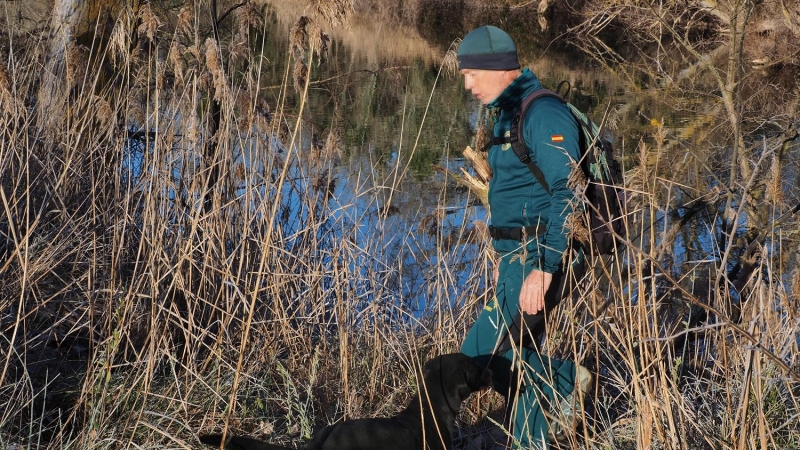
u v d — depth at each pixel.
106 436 3.48
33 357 3.83
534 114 3.23
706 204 5.04
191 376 3.92
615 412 3.84
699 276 5.39
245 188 4.62
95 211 4.38
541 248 3.29
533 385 3.22
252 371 4.03
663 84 11.98
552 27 20.34
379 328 4.43
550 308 3.36
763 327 3.56
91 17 5.51
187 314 4.19
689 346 4.29
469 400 4.05
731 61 6.32
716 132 9.18
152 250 3.97
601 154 3.34
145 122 4.69
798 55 10.09
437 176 8.47
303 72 3.17
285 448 2.87
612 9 11.14
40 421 3.44
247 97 4.39
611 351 4.20
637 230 5.00
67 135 4.57
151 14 4.50
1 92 4.17
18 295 3.80
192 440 3.57
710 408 3.44
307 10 3.10
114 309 4.09
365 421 3.04
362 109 11.28
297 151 4.82
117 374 3.82
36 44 5.48
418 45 18.17
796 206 4.45
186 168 4.65
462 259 5.12
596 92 14.24
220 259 4.39
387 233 6.04
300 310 4.42
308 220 4.77
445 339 4.42
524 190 3.34
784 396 3.46
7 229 4.23
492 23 21.94
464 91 13.47
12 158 4.08
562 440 3.51
